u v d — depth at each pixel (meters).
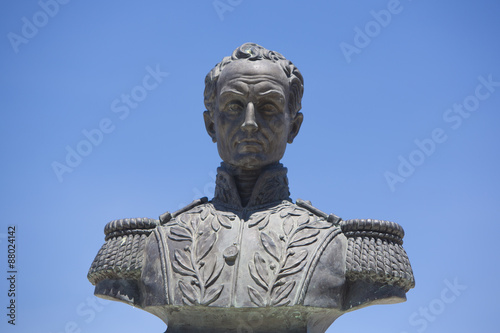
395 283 5.49
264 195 5.89
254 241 5.61
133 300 5.70
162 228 5.80
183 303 5.41
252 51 6.02
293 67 6.12
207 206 5.94
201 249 5.61
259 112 5.89
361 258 5.47
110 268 5.66
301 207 5.89
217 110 6.02
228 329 5.52
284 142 6.00
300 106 6.20
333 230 5.65
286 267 5.45
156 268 5.62
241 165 5.93
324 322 5.70
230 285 5.43
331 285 5.45
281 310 5.39
